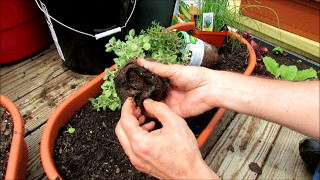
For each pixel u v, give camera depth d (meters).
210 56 0.42
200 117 0.37
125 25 0.44
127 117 0.25
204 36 0.46
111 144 0.33
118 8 0.40
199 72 0.30
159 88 0.31
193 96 0.31
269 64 0.49
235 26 0.52
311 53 0.56
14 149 0.28
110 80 0.33
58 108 0.33
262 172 0.36
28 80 0.48
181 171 0.22
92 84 0.36
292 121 0.25
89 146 0.33
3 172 0.31
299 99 0.25
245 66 0.47
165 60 0.35
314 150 0.34
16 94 0.45
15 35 0.48
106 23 0.40
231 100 0.28
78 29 0.39
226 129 0.41
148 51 0.38
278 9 0.56
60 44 0.44
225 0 0.49
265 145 0.39
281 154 0.38
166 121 0.24
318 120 0.24
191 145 0.23
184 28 0.49
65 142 0.33
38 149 0.37
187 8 0.54
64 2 0.36
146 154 0.22
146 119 0.36
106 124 0.35
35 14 0.50
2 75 0.49
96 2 0.36
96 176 0.30
